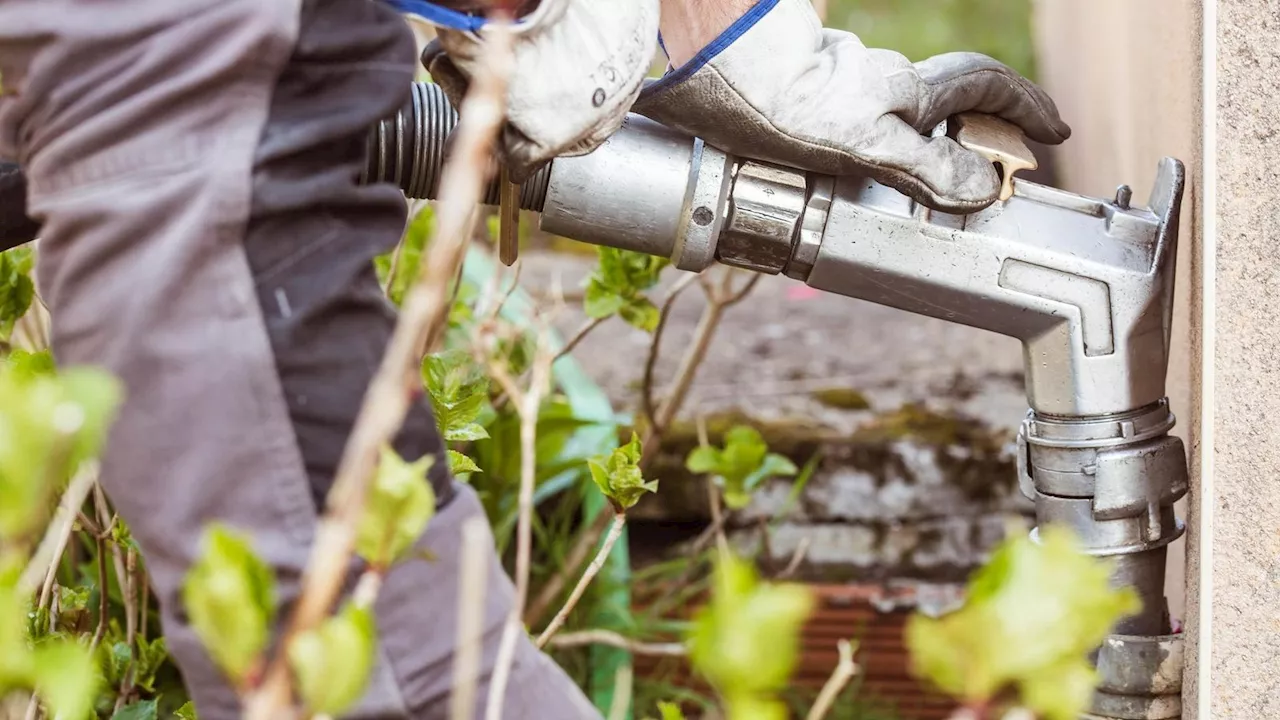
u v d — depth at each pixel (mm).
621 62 1184
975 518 2430
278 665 654
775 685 634
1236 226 1340
